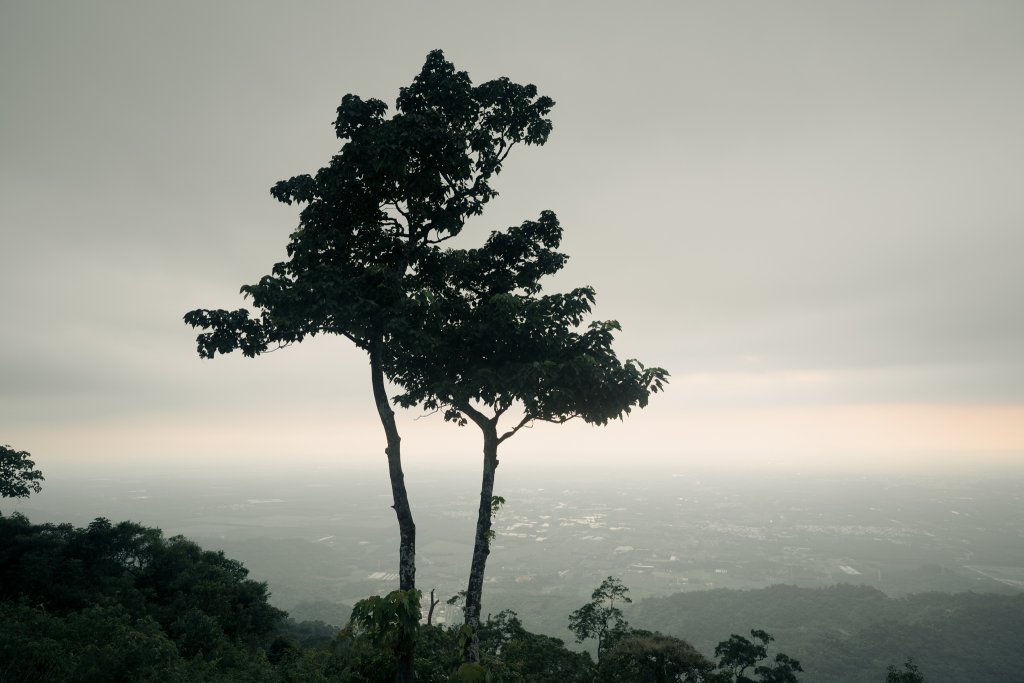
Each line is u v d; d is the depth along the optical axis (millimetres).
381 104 8742
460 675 6852
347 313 7715
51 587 28234
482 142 9156
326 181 8820
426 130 7953
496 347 9367
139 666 13227
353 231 9219
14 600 26734
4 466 34062
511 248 10211
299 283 7859
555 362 8781
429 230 9727
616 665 31344
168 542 36750
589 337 9297
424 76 9188
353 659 12531
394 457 8469
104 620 17844
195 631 22016
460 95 9180
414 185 8555
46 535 33094
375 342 8656
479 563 8992
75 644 15070
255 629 30688
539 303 9039
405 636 7062
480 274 10109
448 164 8578
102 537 33719
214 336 8133
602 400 9203
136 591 29531
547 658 29109
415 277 9117
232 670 14453
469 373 9062
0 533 31859
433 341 8320
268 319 7961
